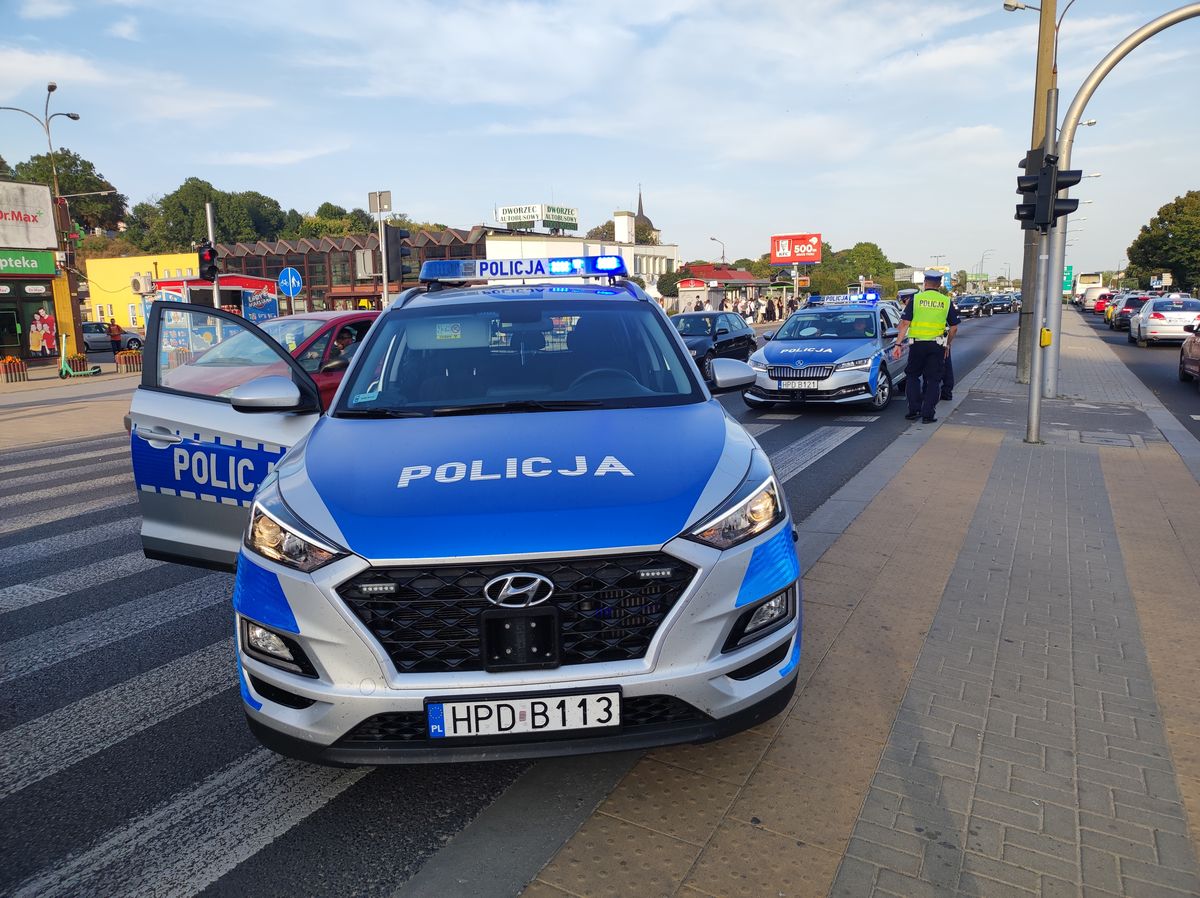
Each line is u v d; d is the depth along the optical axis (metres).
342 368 7.96
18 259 28.84
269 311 28.50
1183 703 3.41
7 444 11.60
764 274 113.31
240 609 2.59
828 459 8.63
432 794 2.90
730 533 2.55
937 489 7.08
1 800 2.94
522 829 2.66
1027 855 2.49
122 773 3.10
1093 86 11.05
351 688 2.40
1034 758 3.01
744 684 2.56
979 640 4.02
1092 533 5.77
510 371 3.65
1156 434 9.81
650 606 2.44
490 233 57.66
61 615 4.77
